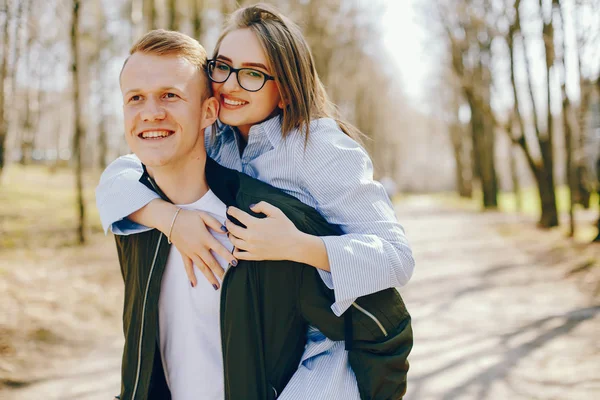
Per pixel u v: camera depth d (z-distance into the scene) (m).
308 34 16.31
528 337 5.26
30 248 8.79
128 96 1.35
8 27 10.01
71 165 31.48
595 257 9.12
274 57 1.47
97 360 4.44
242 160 1.61
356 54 26.17
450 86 28.31
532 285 7.68
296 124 1.49
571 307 6.33
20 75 16.36
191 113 1.36
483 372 4.37
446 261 10.30
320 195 1.46
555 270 8.65
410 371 4.46
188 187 1.47
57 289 6.30
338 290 1.29
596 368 4.32
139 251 1.45
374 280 1.32
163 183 1.46
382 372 1.38
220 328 1.35
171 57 1.35
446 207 31.52
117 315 5.79
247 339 1.33
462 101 30.30
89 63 20.69
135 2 11.23
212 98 1.46
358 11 19.42
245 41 1.49
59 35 16.16
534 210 26.81
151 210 1.43
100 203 1.52
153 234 1.45
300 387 1.33
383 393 1.39
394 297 1.45
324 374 1.36
